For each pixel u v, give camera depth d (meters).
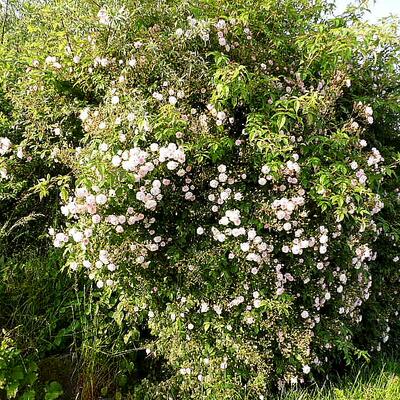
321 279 3.35
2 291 3.39
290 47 3.60
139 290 3.21
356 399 3.29
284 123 3.01
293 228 3.17
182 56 3.18
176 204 3.14
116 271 3.11
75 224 3.12
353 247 3.40
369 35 3.22
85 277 3.41
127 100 3.03
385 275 4.19
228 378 3.12
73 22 3.55
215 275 3.09
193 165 3.10
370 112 3.50
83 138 3.29
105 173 2.67
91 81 3.52
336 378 3.65
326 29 3.49
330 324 3.43
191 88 3.19
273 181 3.15
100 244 3.00
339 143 3.16
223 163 3.19
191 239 3.22
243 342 3.13
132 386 3.32
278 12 3.53
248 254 3.02
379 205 3.44
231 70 2.99
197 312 3.23
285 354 3.18
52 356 3.26
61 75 3.60
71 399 3.14
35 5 5.09
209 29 3.21
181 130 2.91
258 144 2.91
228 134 3.24
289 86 3.47
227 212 2.96
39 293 3.44
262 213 3.09
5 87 3.99
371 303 4.03
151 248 3.03
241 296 3.08
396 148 4.46
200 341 3.21
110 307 3.34
